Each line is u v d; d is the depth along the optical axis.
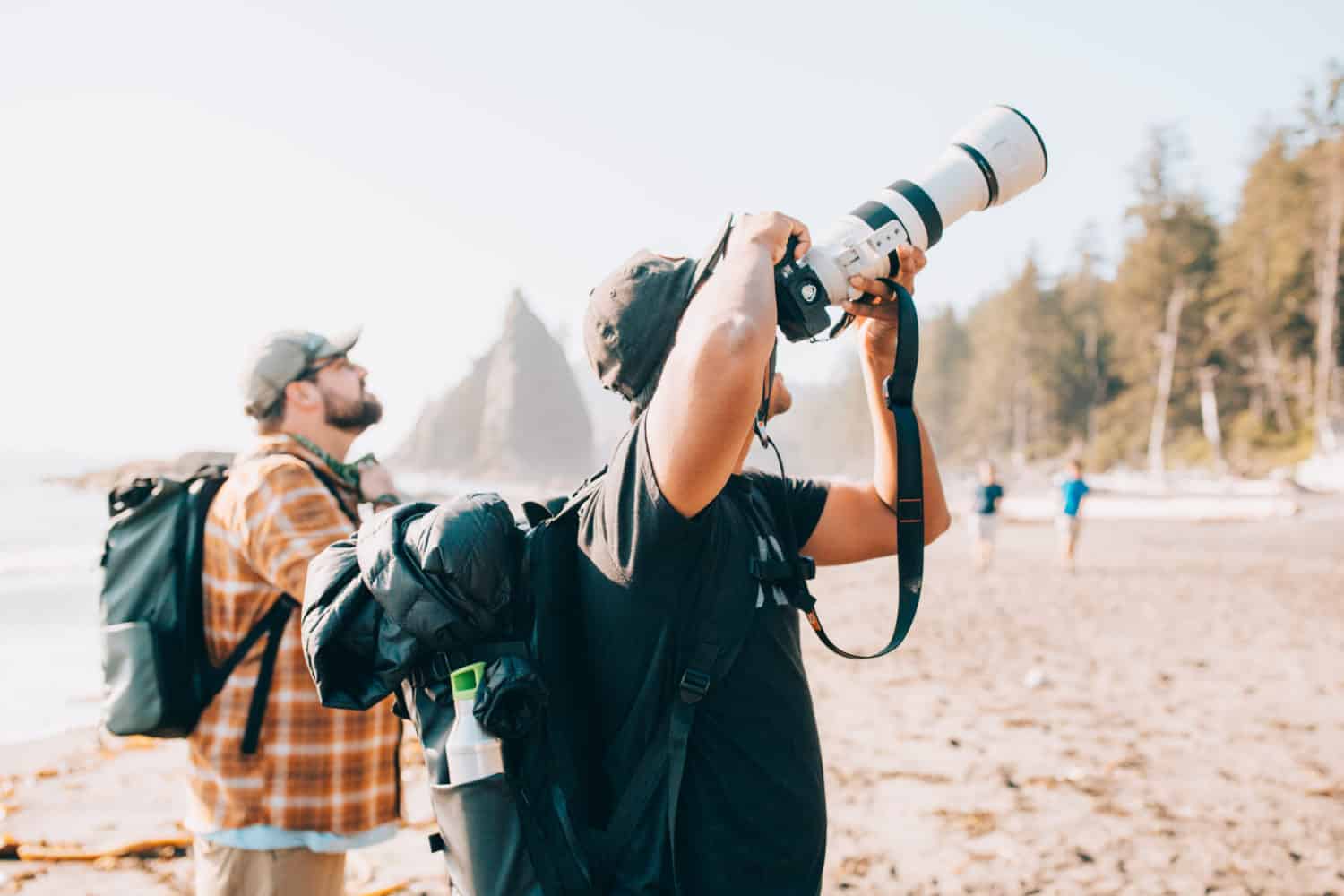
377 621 1.40
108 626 2.29
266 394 2.51
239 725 2.28
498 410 191.38
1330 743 6.13
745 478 1.52
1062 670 8.70
